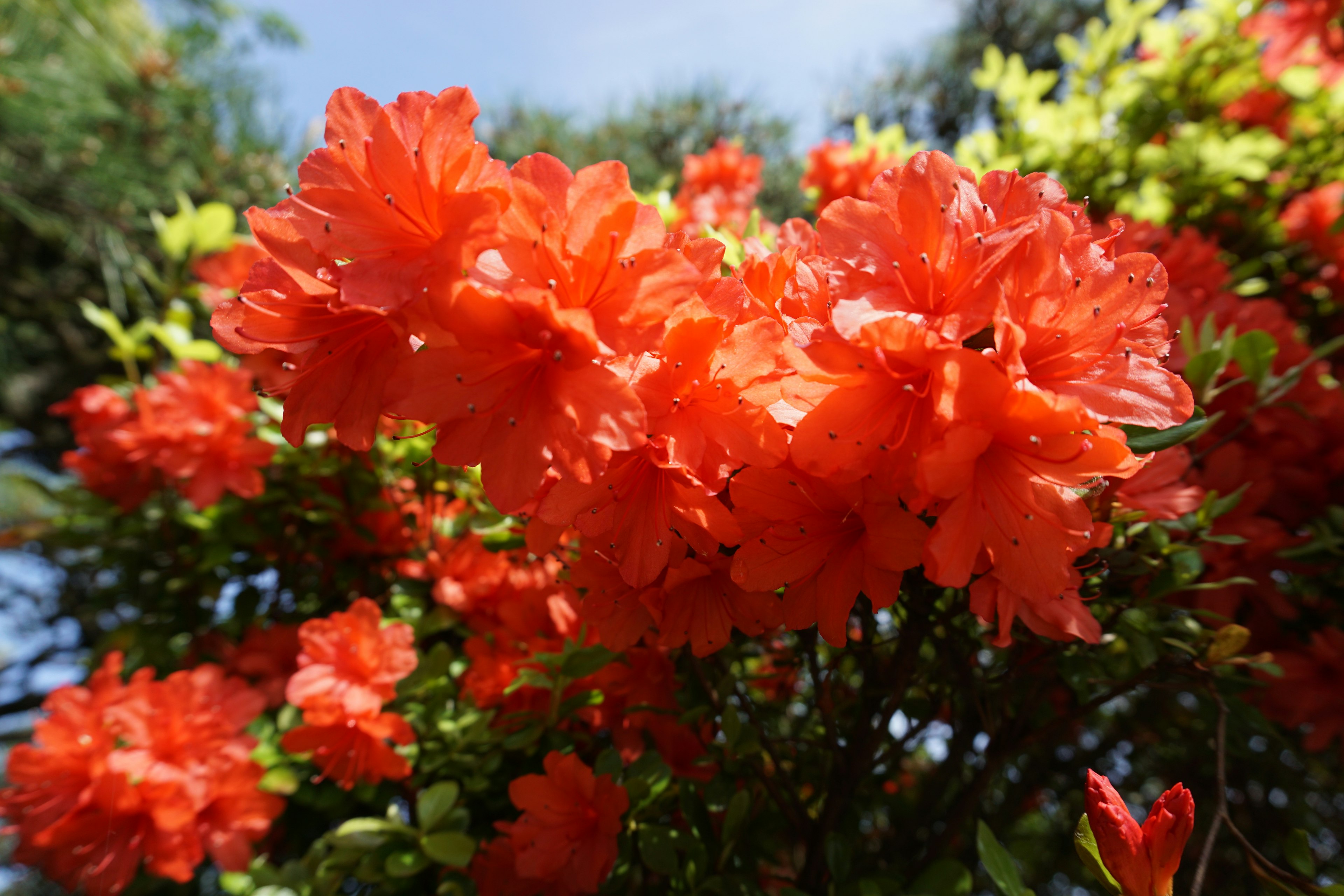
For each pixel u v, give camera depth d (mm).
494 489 179
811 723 359
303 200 186
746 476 206
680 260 177
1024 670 283
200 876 413
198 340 643
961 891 263
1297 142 542
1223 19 538
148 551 515
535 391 183
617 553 208
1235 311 363
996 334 176
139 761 327
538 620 349
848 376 186
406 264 179
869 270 190
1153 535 259
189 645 507
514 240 176
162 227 524
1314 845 504
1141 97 551
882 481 189
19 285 974
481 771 337
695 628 232
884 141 537
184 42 909
